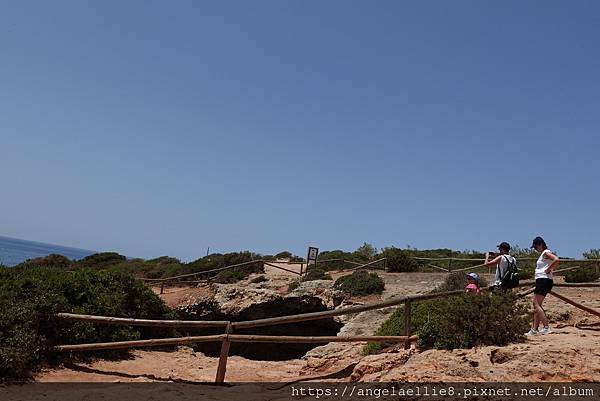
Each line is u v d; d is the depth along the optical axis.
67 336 10.05
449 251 35.25
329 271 29.80
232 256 35.25
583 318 12.16
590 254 24.77
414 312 11.61
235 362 12.30
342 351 12.51
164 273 35.69
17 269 12.23
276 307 23.06
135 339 12.05
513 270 9.43
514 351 7.08
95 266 40.97
